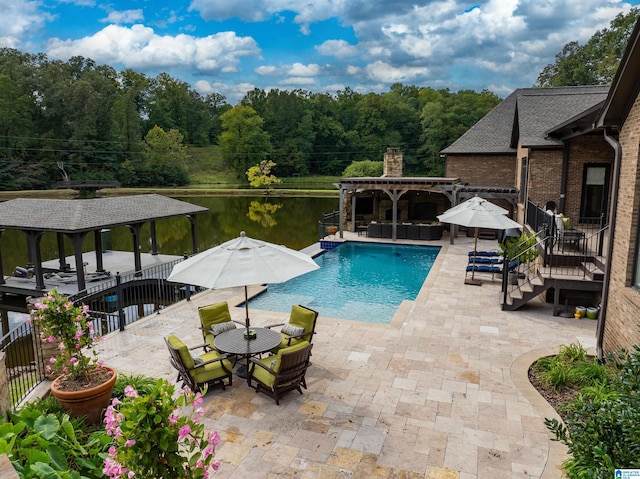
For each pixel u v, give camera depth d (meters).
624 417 3.60
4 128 58.84
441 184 22.61
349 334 9.70
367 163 58.31
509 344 9.09
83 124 65.00
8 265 24.64
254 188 67.56
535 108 18.98
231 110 77.31
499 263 14.82
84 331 6.23
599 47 46.25
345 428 6.12
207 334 8.59
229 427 6.16
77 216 15.75
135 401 3.40
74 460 4.79
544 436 5.89
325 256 20.95
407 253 21.36
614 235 8.08
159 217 18.48
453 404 6.73
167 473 3.48
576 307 11.17
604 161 15.30
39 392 6.90
